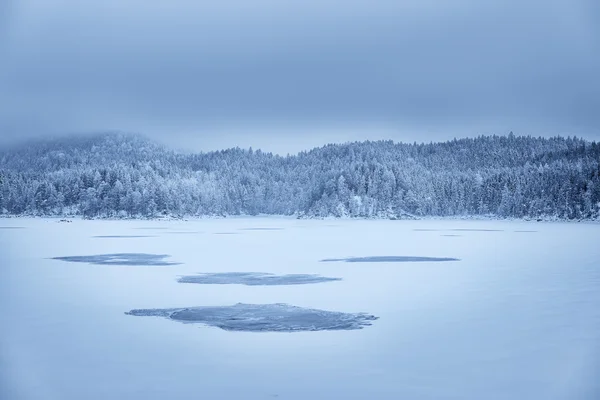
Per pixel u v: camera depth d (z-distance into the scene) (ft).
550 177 614.75
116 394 46.11
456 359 55.52
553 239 258.57
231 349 59.67
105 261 152.35
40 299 90.22
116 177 642.63
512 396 45.73
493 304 84.69
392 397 45.37
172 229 378.53
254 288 102.89
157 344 61.67
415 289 100.94
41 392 46.55
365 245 219.61
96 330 68.28
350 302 87.61
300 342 62.54
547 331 66.85
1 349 59.31
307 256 169.07
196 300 89.86
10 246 208.33
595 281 109.50
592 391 46.83
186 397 45.39
